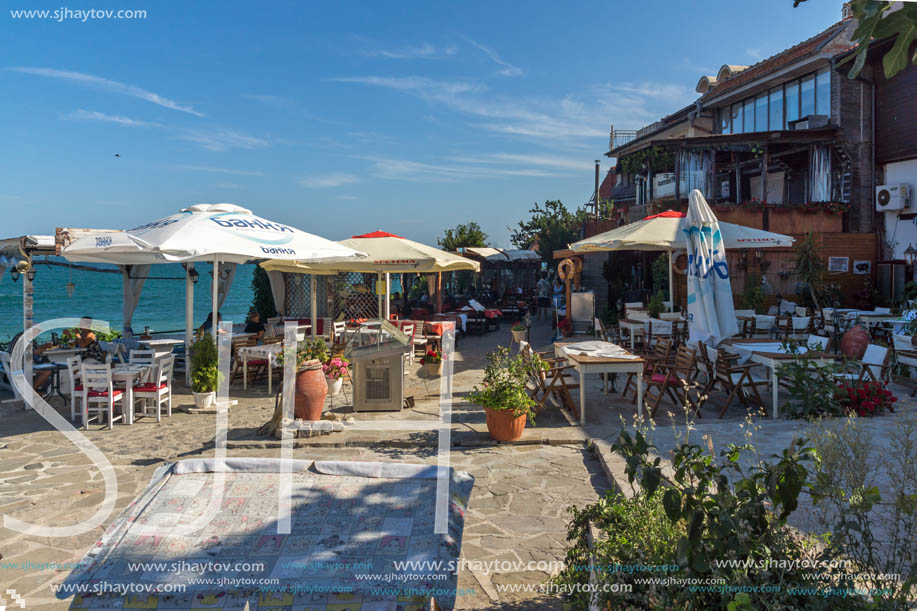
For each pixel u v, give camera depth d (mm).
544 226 34156
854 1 2021
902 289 17703
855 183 18938
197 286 68188
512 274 33094
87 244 8969
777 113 21750
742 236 12766
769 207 18688
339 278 20172
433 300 23094
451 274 29516
